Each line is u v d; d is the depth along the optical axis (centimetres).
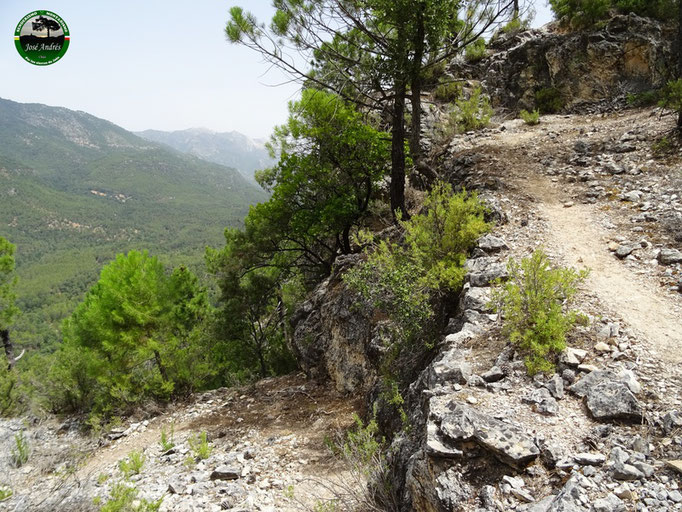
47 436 1084
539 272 571
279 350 1855
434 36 1213
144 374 1525
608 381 444
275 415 1115
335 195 1755
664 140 1142
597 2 1995
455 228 816
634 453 360
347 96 1453
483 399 472
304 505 643
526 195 1066
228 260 1889
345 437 859
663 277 645
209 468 849
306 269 2125
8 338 2245
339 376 1157
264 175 2069
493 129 1791
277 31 1155
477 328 624
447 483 382
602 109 1828
